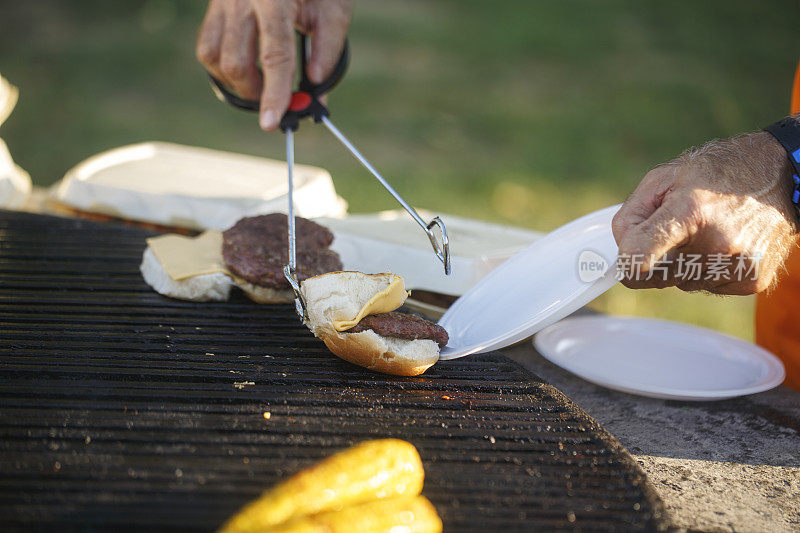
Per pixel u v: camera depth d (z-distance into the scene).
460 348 1.21
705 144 1.18
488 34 8.19
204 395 1.09
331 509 0.85
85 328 1.29
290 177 1.30
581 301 1.04
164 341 1.26
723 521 1.01
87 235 1.73
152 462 0.92
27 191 2.20
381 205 4.30
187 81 6.51
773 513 1.04
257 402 1.09
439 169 5.04
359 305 1.15
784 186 1.13
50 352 1.19
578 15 9.09
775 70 7.45
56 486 0.86
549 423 1.07
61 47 6.96
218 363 1.20
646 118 6.12
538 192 4.80
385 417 1.07
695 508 1.04
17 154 4.82
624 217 1.08
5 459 0.91
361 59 7.09
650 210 1.08
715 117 6.17
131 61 6.79
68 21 7.65
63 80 6.22
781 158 1.14
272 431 1.01
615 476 0.96
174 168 2.17
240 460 0.94
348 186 4.55
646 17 9.16
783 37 8.63
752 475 1.14
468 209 4.39
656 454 1.19
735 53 7.96
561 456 1.00
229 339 1.28
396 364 1.14
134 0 8.30
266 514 0.81
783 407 1.37
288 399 1.10
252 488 0.88
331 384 1.15
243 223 1.50
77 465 0.90
